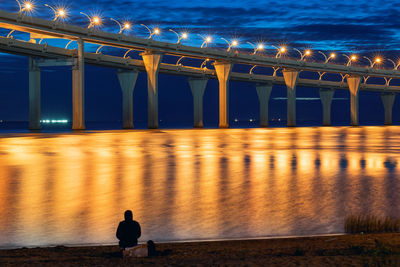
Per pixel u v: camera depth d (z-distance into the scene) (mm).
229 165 31453
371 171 27969
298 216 15305
